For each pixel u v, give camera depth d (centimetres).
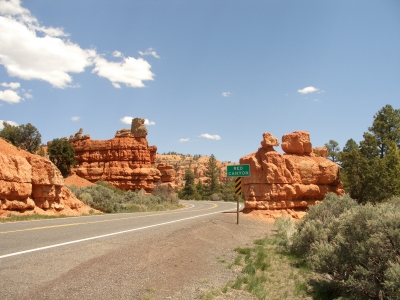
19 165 2073
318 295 947
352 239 941
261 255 1314
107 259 917
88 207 2753
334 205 1661
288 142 2609
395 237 840
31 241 1110
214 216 2383
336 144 5409
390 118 4100
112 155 6156
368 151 3628
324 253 973
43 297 618
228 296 848
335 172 2495
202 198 9281
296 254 1381
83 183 5406
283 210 2336
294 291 975
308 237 1343
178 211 3300
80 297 643
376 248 855
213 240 1518
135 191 5691
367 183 2812
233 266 1152
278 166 2391
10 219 1781
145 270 892
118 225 1709
